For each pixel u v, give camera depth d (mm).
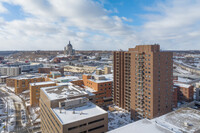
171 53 94812
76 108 67312
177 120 53250
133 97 99500
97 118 59875
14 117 108125
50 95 74750
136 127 47844
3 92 176125
